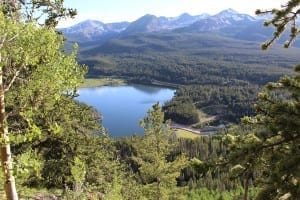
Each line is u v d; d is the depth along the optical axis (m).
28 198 17.83
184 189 28.80
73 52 8.88
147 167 27.84
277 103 7.68
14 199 8.22
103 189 23.08
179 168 27.84
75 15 9.39
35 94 8.62
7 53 8.18
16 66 8.47
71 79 8.90
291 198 7.04
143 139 27.92
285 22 7.62
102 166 26.31
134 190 26.81
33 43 8.14
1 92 8.07
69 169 22.38
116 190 19.89
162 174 27.70
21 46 8.14
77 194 16.42
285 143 7.60
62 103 19.58
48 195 19.50
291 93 7.99
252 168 7.89
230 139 8.05
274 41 7.88
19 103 8.64
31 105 8.66
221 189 93.56
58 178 22.05
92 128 24.56
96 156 24.38
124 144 86.75
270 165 7.59
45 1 8.77
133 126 177.38
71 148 22.67
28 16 8.55
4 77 8.38
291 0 7.32
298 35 7.82
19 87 8.48
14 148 19.23
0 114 8.10
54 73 8.48
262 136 7.59
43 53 8.34
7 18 8.03
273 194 7.27
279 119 7.36
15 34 8.05
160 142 27.78
